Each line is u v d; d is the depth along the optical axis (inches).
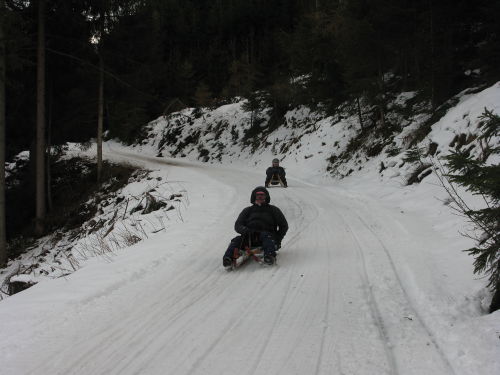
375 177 595.8
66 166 1069.1
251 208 250.2
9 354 142.8
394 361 121.4
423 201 383.2
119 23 783.1
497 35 538.0
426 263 210.5
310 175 832.3
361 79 729.6
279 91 1190.9
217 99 1793.8
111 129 920.9
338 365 121.3
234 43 2186.3
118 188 799.1
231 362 127.3
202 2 2650.1
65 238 633.0
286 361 125.6
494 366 108.0
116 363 131.6
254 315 163.5
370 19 743.1
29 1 649.6
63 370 129.5
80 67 788.0
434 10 619.5
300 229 323.3
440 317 145.8
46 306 188.7
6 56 540.1
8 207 796.0
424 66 666.2
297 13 1958.7
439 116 574.2
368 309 161.2
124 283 216.4
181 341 144.3
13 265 601.0
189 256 263.0
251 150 1224.8
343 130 875.4
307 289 189.3
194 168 1006.4
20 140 851.4
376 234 287.6
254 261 243.0
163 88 1464.1
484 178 141.0
